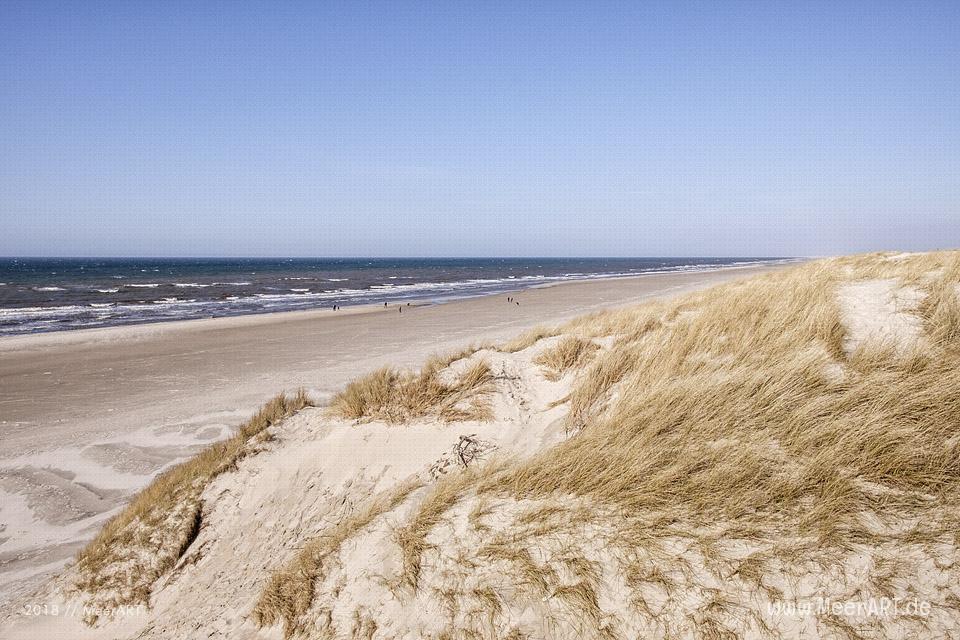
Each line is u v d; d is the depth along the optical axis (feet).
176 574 19.04
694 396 16.70
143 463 31.78
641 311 35.24
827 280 28.02
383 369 27.12
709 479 12.94
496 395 23.30
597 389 20.98
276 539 19.06
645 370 20.75
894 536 10.57
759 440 14.12
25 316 106.93
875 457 12.34
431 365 27.50
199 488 22.15
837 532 10.88
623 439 15.58
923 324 19.30
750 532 11.37
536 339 32.63
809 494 12.01
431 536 14.02
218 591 17.37
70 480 29.73
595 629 10.67
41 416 40.65
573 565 11.75
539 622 11.08
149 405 42.98
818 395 15.69
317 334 78.38
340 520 18.45
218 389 47.29
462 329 78.64
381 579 13.52
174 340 74.02
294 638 13.74
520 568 12.09
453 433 21.30
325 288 189.67
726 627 9.96
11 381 51.44
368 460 21.22
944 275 23.06
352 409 23.98
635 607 10.74
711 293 38.34
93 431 37.11
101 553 20.33
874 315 21.04
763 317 23.31
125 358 61.72
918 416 13.52
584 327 33.50
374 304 128.36
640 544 11.77
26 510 26.50
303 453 22.53
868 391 14.92
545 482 14.56
